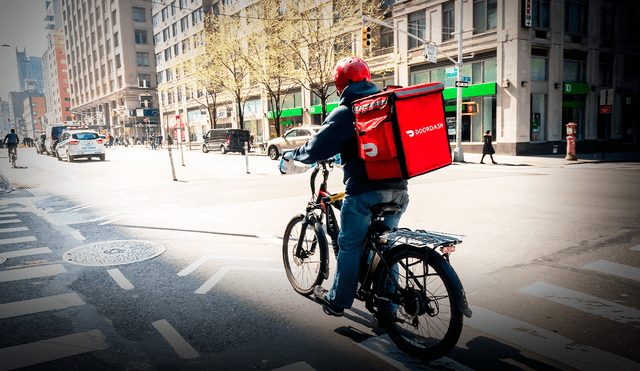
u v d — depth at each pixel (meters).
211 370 2.55
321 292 3.25
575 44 24.14
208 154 29.94
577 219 6.54
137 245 5.45
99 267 4.55
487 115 23.34
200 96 50.75
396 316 2.79
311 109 33.84
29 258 4.92
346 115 2.64
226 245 5.39
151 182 12.54
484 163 18.22
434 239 2.48
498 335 2.95
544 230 5.87
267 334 3.01
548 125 23.28
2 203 9.19
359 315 3.33
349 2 25.72
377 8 26.98
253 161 21.30
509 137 22.20
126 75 71.62
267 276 4.21
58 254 5.07
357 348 2.81
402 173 2.46
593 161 18.61
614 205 7.67
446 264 2.47
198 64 38.50
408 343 2.69
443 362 2.62
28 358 2.71
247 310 3.42
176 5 53.75
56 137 29.91
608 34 26.12
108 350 2.80
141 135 72.12
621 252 4.80
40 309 3.47
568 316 3.23
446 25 24.38
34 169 18.39
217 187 11.04
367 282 2.83
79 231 6.34
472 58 23.58
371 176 2.59
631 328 3.02
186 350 2.79
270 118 39.28
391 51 27.56
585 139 25.23
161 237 5.87
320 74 25.84
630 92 27.81
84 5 89.12
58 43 129.12
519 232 5.78
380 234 2.79
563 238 5.44
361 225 2.78
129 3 71.31
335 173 13.59
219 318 3.28
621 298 3.55
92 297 3.72
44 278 4.23
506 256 4.73
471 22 23.34
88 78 92.31
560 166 16.78
